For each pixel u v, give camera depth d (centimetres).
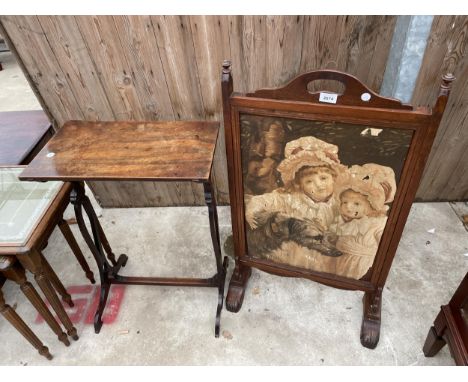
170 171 113
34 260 124
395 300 162
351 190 115
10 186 144
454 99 163
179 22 142
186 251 195
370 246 127
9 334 163
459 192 204
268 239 143
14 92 379
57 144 128
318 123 103
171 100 169
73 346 156
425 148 98
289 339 152
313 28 140
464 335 116
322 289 171
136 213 222
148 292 175
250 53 149
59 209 139
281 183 122
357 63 149
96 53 153
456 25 138
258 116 107
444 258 179
